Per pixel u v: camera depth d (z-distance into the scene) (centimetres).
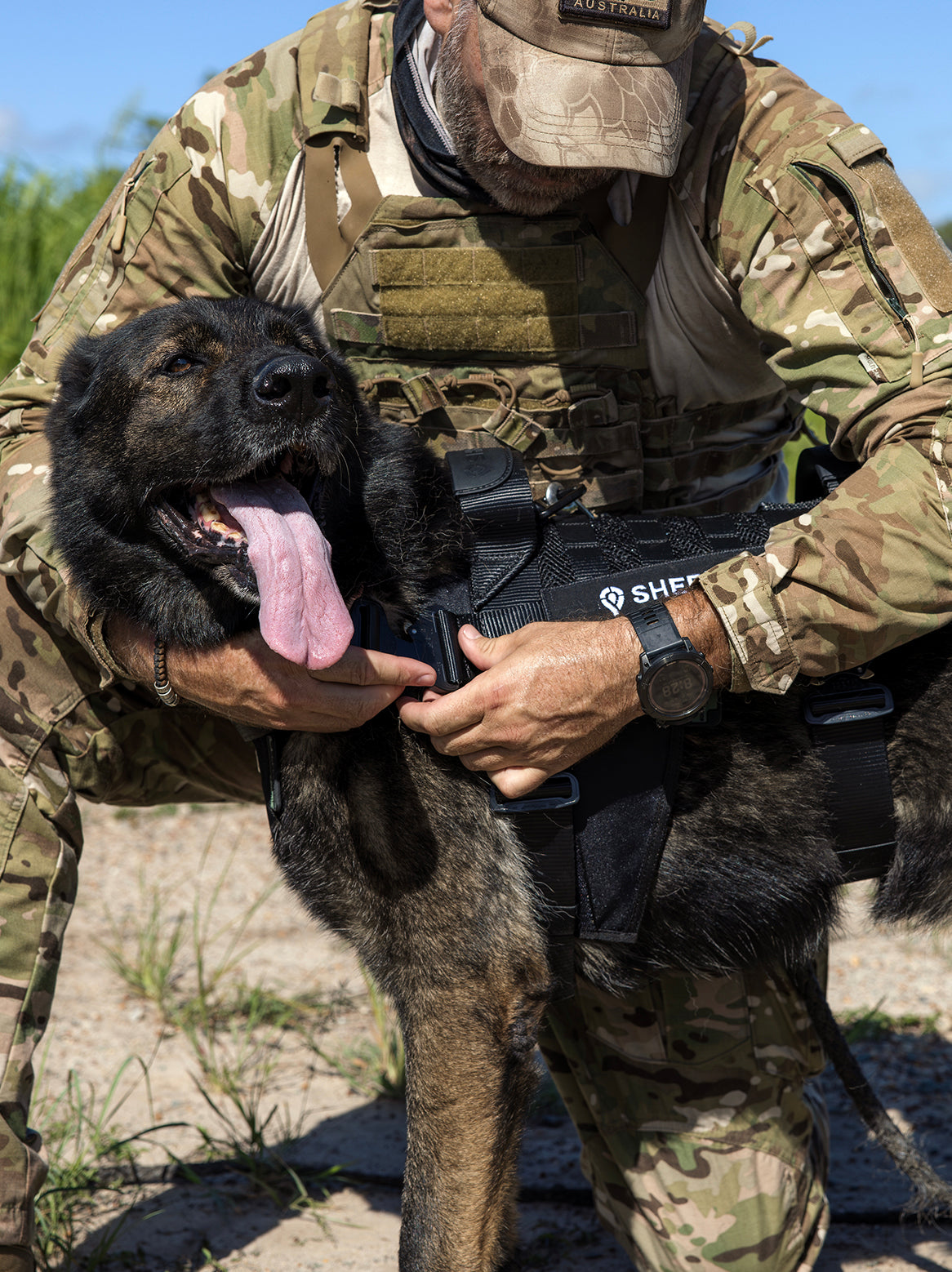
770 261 217
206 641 211
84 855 468
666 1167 242
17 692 232
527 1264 266
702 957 223
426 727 197
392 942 215
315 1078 331
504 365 239
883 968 389
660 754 209
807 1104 255
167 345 210
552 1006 245
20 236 730
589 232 227
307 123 235
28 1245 214
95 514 218
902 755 219
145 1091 318
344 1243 262
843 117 219
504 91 208
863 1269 261
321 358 225
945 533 194
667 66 211
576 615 211
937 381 199
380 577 218
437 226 232
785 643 194
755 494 270
